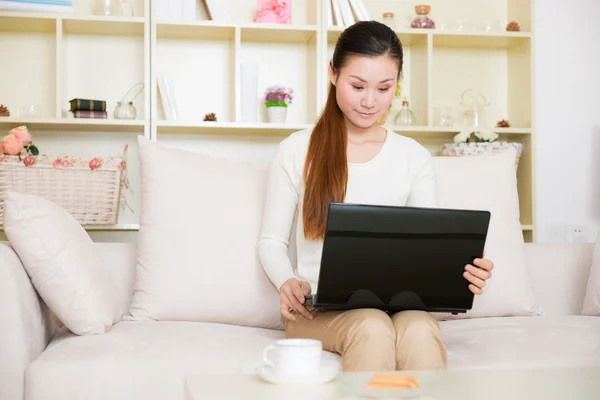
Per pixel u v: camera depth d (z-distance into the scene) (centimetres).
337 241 152
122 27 360
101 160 321
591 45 401
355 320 148
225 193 214
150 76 349
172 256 207
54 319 199
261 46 388
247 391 106
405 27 399
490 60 406
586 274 232
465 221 156
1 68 367
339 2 363
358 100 179
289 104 389
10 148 314
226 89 384
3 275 168
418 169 192
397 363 147
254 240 210
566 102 400
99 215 323
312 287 184
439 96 402
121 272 218
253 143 384
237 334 186
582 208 400
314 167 183
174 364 162
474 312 217
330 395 103
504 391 104
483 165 232
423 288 157
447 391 104
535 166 373
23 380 164
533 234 371
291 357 112
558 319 207
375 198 187
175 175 215
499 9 406
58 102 342
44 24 354
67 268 182
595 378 113
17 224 179
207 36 377
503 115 405
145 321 203
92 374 159
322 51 361
